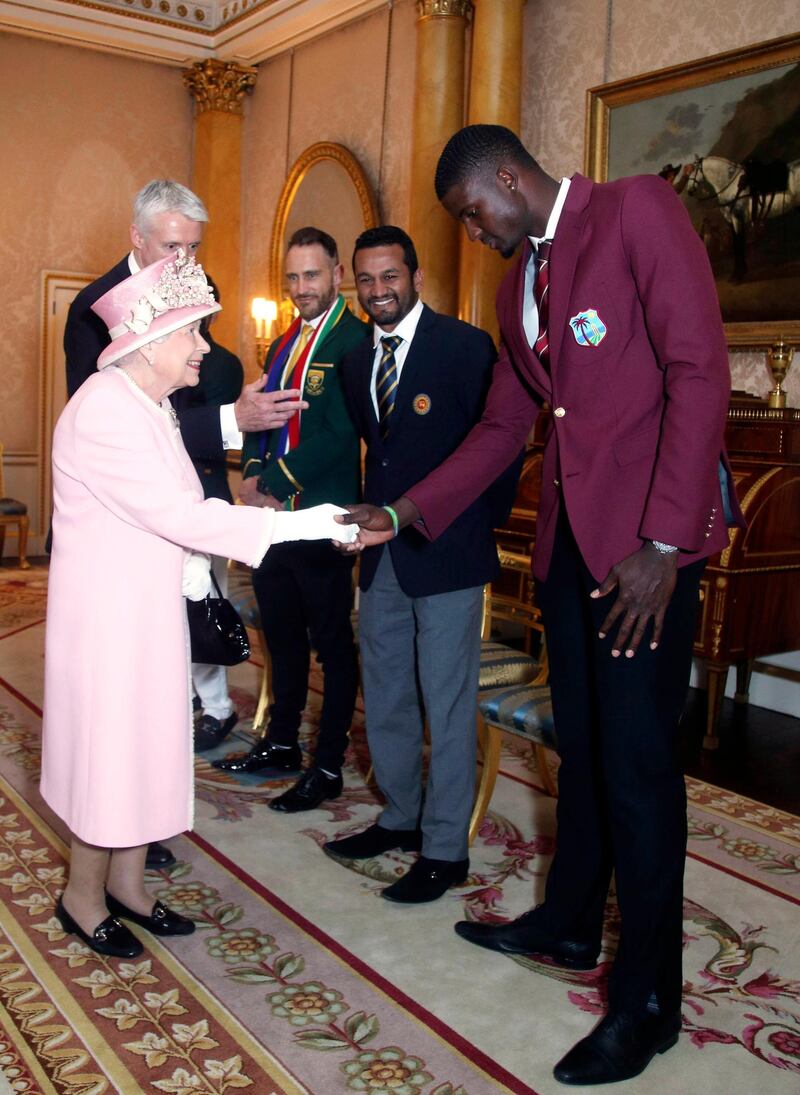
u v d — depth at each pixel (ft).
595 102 18.81
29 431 29.66
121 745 7.56
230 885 9.53
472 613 9.09
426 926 8.82
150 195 9.55
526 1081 6.75
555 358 6.59
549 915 8.22
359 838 10.28
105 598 7.52
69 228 29.45
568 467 6.64
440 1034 7.25
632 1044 6.81
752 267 16.72
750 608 14.85
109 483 7.42
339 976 7.99
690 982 8.11
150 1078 6.67
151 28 27.66
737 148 16.70
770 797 12.66
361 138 25.38
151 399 7.77
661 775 6.68
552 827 11.03
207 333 11.13
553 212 6.56
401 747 9.96
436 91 21.24
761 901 9.58
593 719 7.43
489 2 19.52
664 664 6.58
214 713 13.44
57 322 29.60
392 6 24.18
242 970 8.05
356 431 10.80
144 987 7.76
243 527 7.55
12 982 7.76
